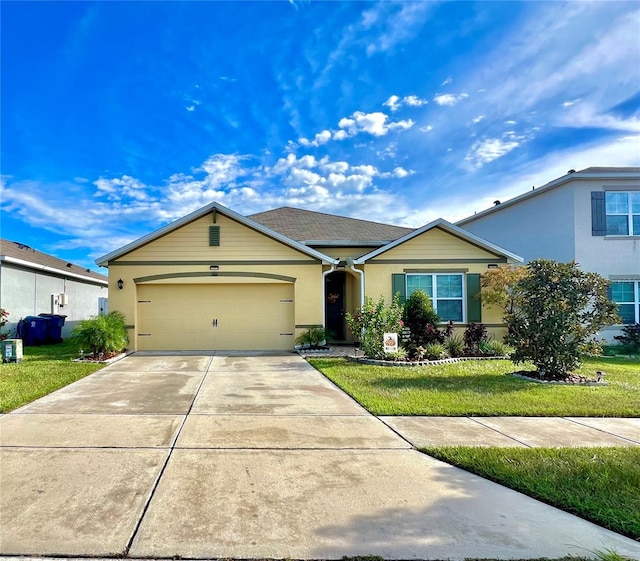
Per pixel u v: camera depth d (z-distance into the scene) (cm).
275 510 312
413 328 1183
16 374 846
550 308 838
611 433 503
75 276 1983
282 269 1300
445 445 455
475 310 1353
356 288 1480
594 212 1439
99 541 272
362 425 529
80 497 329
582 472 381
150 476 368
